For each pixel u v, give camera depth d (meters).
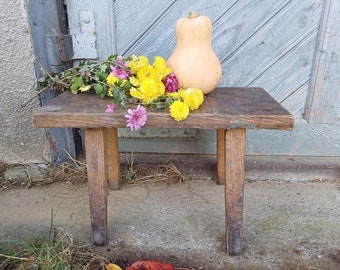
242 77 1.34
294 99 1.37
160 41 1.31
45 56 1.24
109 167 1.28
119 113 0.84
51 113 0.84
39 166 1.40
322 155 1.43
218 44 1.30
